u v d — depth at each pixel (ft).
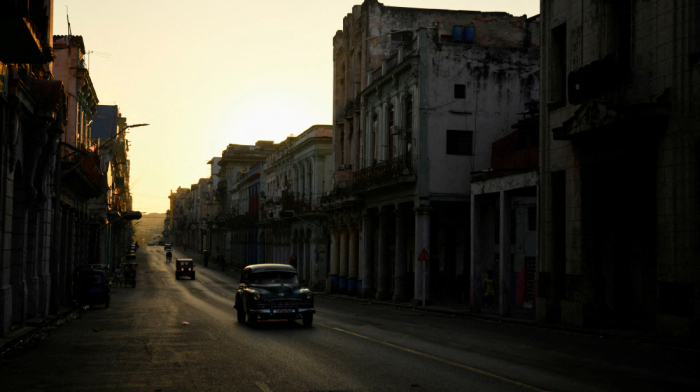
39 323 64.64
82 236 128.77
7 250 55.67
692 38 50.90
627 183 66.33
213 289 157.79
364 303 115.65
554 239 68.90
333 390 29.43
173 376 33.83
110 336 54.34
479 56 106.73
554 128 65.92
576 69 66.44
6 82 52.85
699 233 49.52
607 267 68.13
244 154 345.51
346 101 145.59
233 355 41.47
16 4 38.70
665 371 34.88
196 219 501.56
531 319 72.13
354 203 131.44
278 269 65.77
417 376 32.89
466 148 105.60
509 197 79.15
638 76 56.85
